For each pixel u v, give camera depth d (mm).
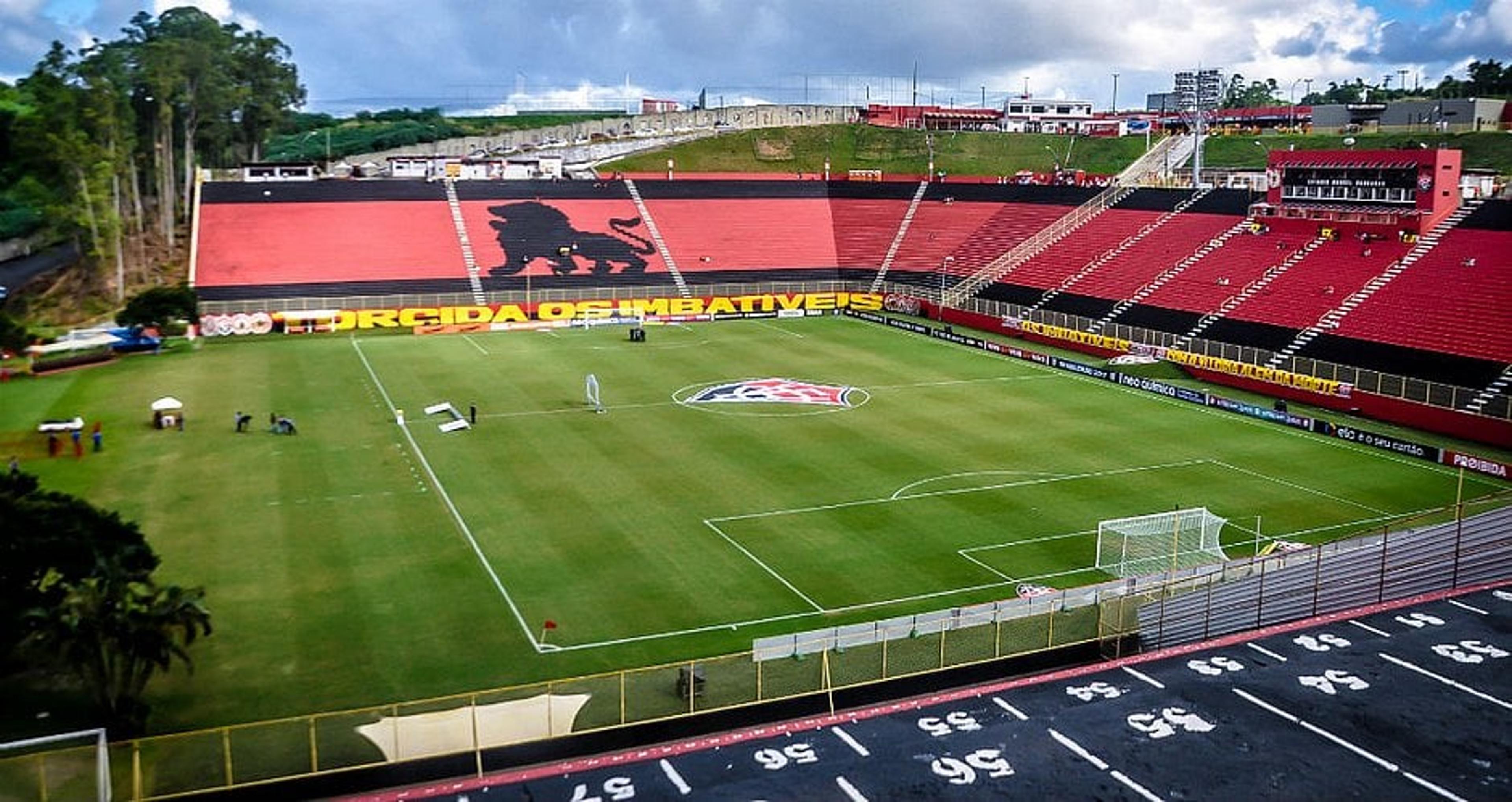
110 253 138250
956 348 116250
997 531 59812
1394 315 96125
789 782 34469
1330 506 64312
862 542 58031
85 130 130500
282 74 181625
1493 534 55719
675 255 147375
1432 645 43312
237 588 51531
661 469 70750
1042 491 66750
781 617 49000
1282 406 85750
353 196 144375
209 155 185875
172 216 152625
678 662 44438
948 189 161875
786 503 64250
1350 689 39844
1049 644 45219
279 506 63125
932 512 62875
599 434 79375
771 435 79250
